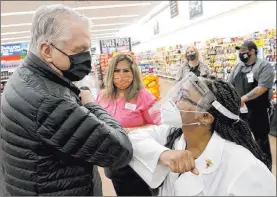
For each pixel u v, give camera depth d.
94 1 12.17
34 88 0.99
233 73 3.87
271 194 0.89
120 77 2.24
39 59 1.04
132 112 2.16
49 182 1.02
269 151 3.63
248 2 8.98
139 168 1.17
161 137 1.33
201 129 1.11
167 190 1.11
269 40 6.58
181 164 1.01
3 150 1.10
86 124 0.98
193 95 1.08
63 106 0.97
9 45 3.97
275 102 5.45
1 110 1.08
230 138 1.08
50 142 0.98
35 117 0.98
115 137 1.03
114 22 18.89
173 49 14.64
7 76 3.60
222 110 1.07
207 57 10.12
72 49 1.04
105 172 1.64
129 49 5.82
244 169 0.94
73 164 1.05
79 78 1.14
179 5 15.10
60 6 1.04
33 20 1.05
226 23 10.71
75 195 1.07
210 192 1.00
